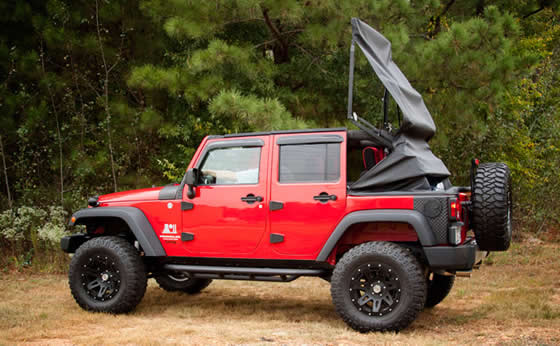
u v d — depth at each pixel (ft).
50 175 38.58
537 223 43.47
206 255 19.16
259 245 18.48
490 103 32.35
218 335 16.81
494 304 20.67
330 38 31.63
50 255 31.94
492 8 32.27
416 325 18.12
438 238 16.56
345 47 33.32
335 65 36.55
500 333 16.87
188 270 19.54
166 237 19.66
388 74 18.83
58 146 37.45
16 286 26.27
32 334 16.92
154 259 20.72
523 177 40.55
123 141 38.65
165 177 39.11
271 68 34.83
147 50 39.65
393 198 17.07
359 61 33.24
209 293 24.44
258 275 18.98
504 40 31.60
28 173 36.37
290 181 18.38
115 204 20.56
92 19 39.19
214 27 32.01
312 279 27.81
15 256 32.60
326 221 17.70
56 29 36.17
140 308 21.07
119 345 15.81
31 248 32.60
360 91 35.50
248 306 21.56
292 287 25.66
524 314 19.02
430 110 33.27
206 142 19.86
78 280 20.03
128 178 37.86
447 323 18.47
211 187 19.26
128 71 38.91
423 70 31.89
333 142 18.20
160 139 40.42
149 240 19.57
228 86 33.17
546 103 44.04
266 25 34.96
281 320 19.19
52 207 33.27
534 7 48.60
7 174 37.32
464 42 31.53
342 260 17.06
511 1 45.52
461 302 22.07
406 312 16.25
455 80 32.53
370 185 17.62
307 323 18.39
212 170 19.57
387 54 20.10
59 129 37.83
